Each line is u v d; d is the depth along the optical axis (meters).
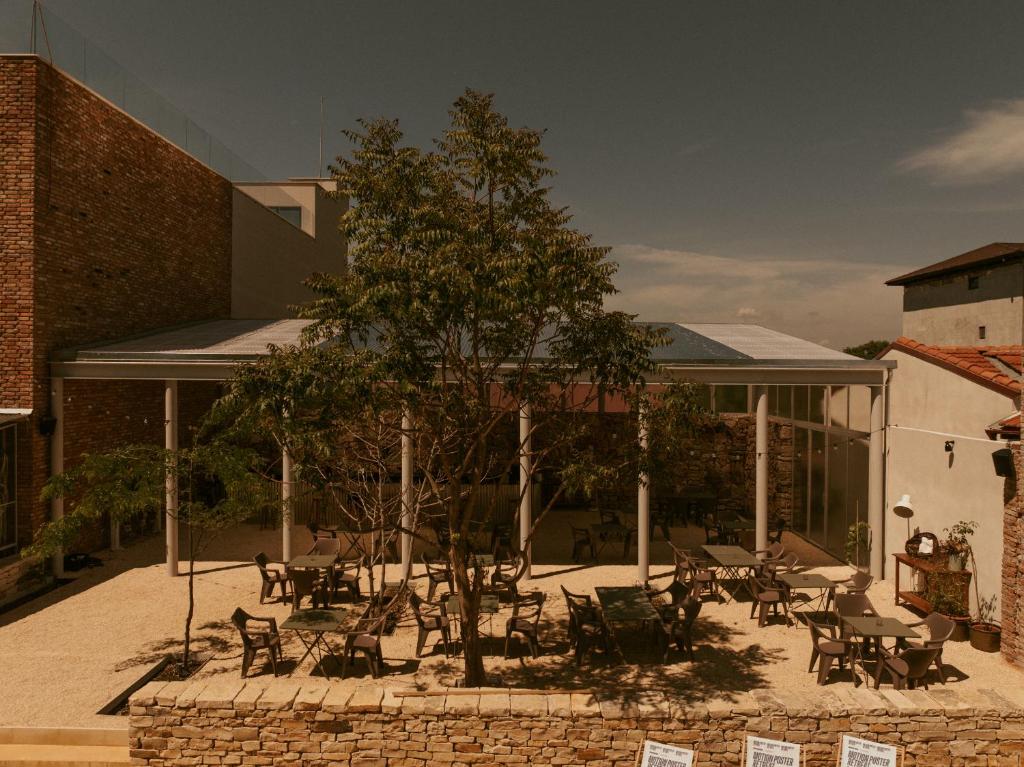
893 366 15.12
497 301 8.39
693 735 7.77
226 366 15.48
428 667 10.59
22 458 14.92
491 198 9.66
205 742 7.93
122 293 18.67
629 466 10.57
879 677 9.77
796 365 15.27
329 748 7.88
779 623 12.73
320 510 19.77
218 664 10.74
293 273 32.97
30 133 14.90
